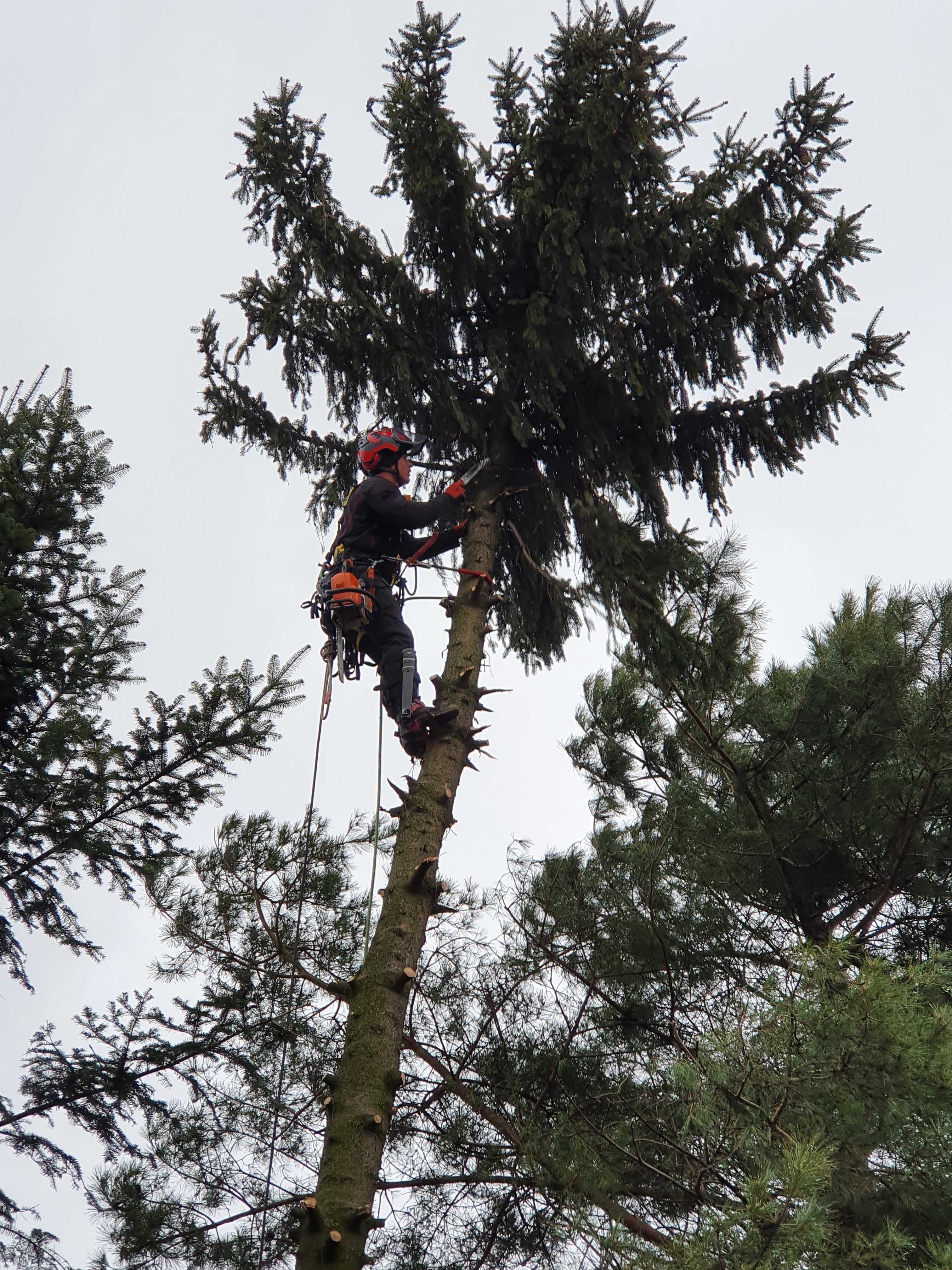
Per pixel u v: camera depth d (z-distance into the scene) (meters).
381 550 16.97
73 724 20.69
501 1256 15.77
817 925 18.86
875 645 19.00
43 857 21.06
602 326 17.75
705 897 18.53
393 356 17.62
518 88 18.14
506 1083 15.91
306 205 17.33
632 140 17.53
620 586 16.61
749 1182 10.75
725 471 18.77
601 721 19.97
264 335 17.38
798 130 17.62
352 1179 12.17
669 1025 16.45
